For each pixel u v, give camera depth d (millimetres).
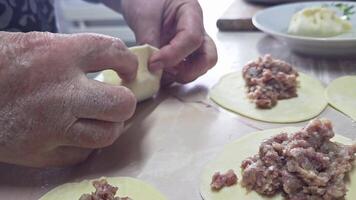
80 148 305
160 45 432
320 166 274
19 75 269
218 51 487
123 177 304
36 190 299
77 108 278
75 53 285
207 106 386
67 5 877
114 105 286
